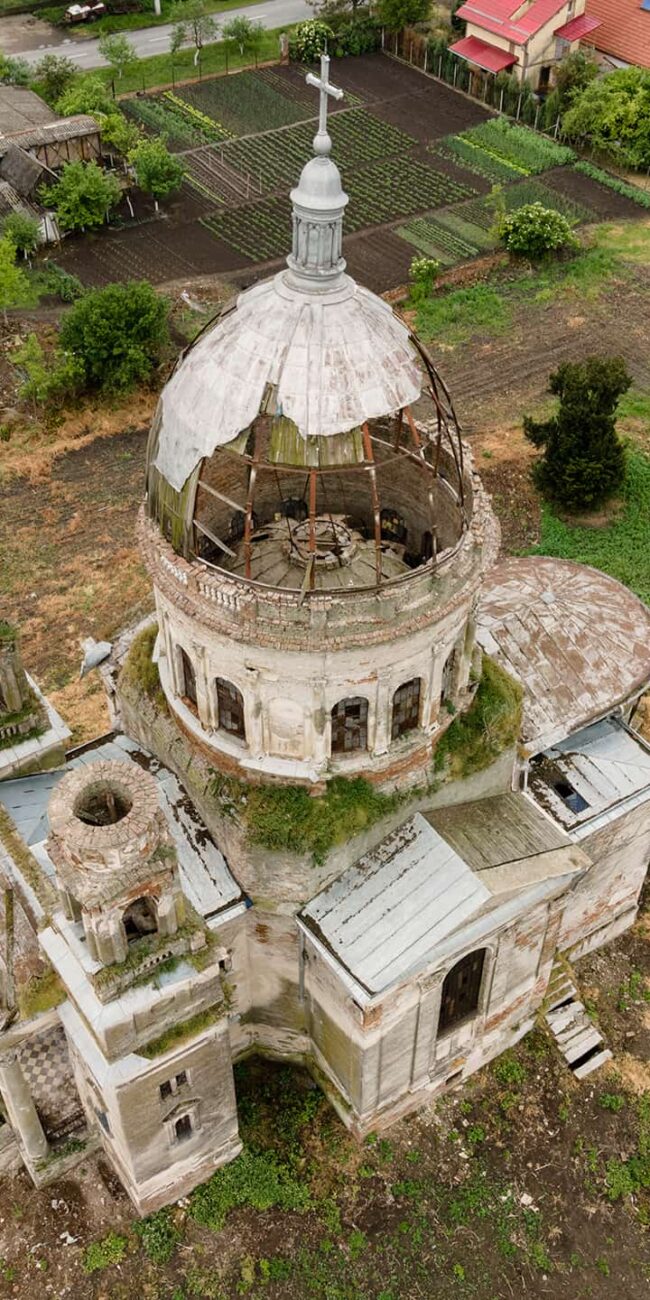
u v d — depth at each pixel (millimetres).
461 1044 40906
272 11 127062
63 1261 37812
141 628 44031
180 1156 37625
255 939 38031
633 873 45406
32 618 60031
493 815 38562
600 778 42844
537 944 39625
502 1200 39375
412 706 35625
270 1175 39469
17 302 82938
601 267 89250
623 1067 43188
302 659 31953
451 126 107562
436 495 37469
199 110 109062
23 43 120625
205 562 32750
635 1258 38062
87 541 64938
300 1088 42125
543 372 79000
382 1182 39719
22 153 89875
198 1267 37688
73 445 71625
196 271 87938
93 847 28359
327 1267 37688
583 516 67562
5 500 67625
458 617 33938
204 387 31625
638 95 99312
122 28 124000
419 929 35219
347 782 35688
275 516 40188
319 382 30531
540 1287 37312
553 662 43000
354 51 118938
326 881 36562
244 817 35312
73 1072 38750
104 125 94188
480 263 89000
